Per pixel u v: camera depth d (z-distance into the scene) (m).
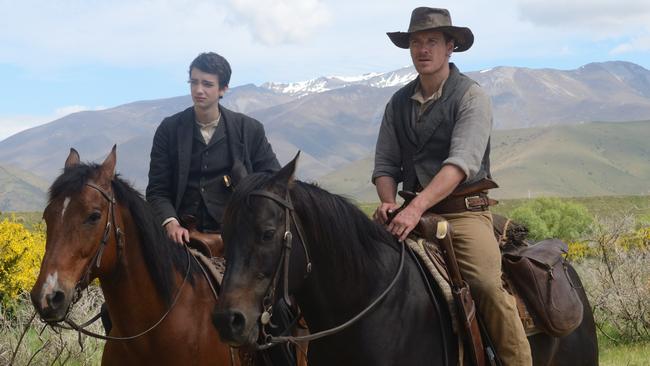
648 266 12.55
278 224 3.74
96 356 9.43
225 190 6.13
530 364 4.42
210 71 6.04
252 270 3.64
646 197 71.00
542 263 4.84
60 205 4.60
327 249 4.04
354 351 4.09
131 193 5.05
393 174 4.93
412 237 4.55
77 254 4.56
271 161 6.38
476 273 4.40
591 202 68.94
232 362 5.37
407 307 4.23
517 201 73.81
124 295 4.97
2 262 10.45
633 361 10.24
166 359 5.09
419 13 4.63
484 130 4.50
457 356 4.35
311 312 4.18
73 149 5.16
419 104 4.75
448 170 4.36
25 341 8.88
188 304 5.24
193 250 5.73
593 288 12.92
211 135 6.20
